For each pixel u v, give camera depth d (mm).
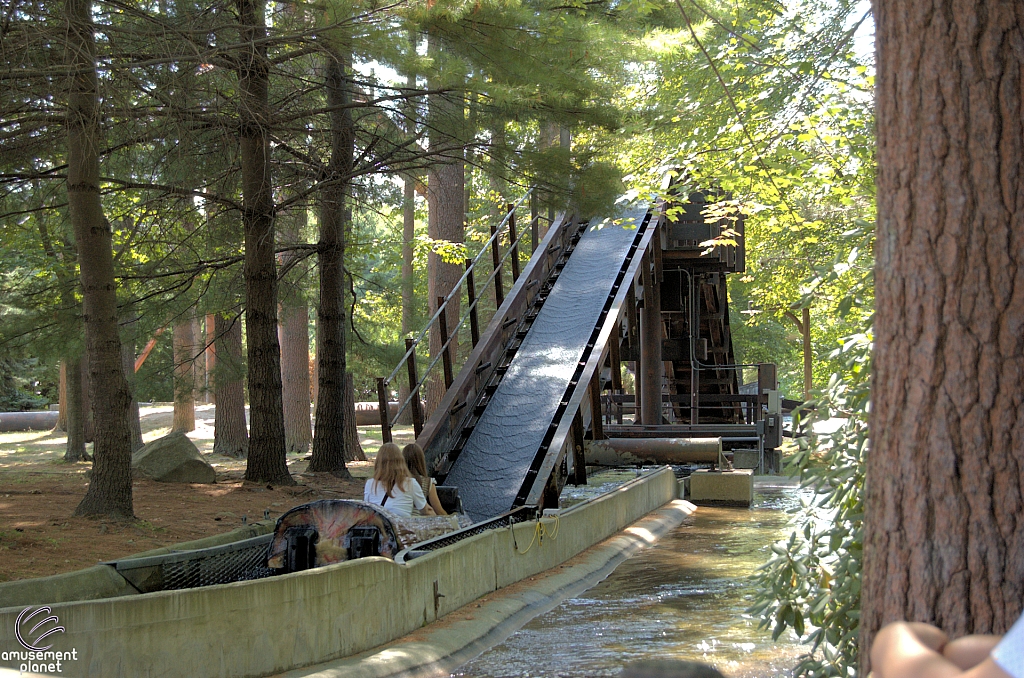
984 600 2822
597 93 13164
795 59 11117
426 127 15125
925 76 3029
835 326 33438
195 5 13008
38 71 10367
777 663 7535
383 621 7875
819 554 6035
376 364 23484
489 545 9930
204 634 6504
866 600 3168
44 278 18094
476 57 12406
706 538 14633
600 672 7371
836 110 11312
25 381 47281
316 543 8711
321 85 14602
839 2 10930
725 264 25547
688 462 19453
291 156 19125
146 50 12367
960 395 2895
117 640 6098
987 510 2842
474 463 13719
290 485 15727
